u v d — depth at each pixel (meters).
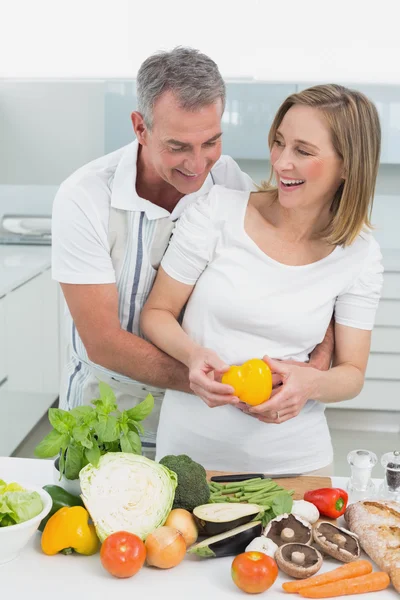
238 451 1.60
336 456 3.89
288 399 1.45
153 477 1.26
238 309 1.54
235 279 1.55
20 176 4.35
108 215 1.64
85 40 4.20
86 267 1.63
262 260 1.55
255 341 1.57
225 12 4.12
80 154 4.31
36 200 4.74
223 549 1.23
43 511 1.22
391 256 4.34
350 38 4.10
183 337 1.54
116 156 1.70
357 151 1.45
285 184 1.47
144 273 1.69
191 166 1.45
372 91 4.14
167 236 1.67
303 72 4.16
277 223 1.57
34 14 4.18
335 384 1.56
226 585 1.17
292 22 4.11
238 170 1.82
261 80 4.18
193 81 1.37
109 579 1.17
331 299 1.59
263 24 4.11
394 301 4.08
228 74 4.19
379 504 1.33
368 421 4.32
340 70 4.14
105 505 1.23
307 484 1.49
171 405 1.66
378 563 1.22
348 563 1.22
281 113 1.49
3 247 4.27
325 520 1.37
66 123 4.27
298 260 1.56
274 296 1.55
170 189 1.65
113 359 1.65
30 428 3.79
